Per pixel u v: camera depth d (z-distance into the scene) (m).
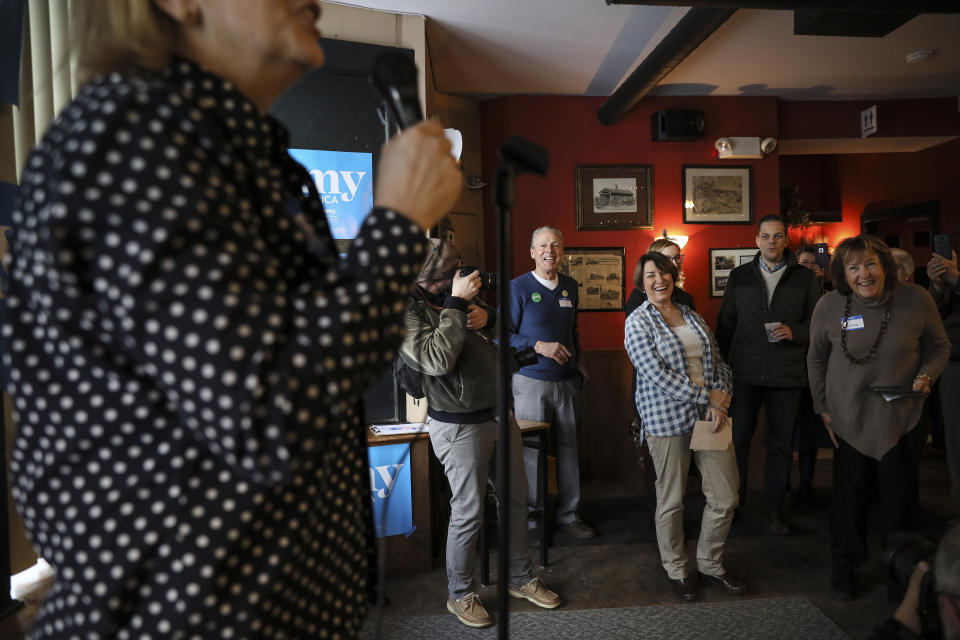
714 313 5.77
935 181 6.80
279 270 0.64
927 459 5.12
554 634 2.60
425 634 2.62
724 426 2.90
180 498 0.57
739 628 2.61
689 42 3.89
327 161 3.44
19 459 0.61
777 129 5.94
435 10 3.87
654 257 3.06
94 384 0.57
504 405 0.83
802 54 4.91
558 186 5.66
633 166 5.70
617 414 5.27
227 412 0.52
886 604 2.78
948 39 4.69
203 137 0.58
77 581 0.57
